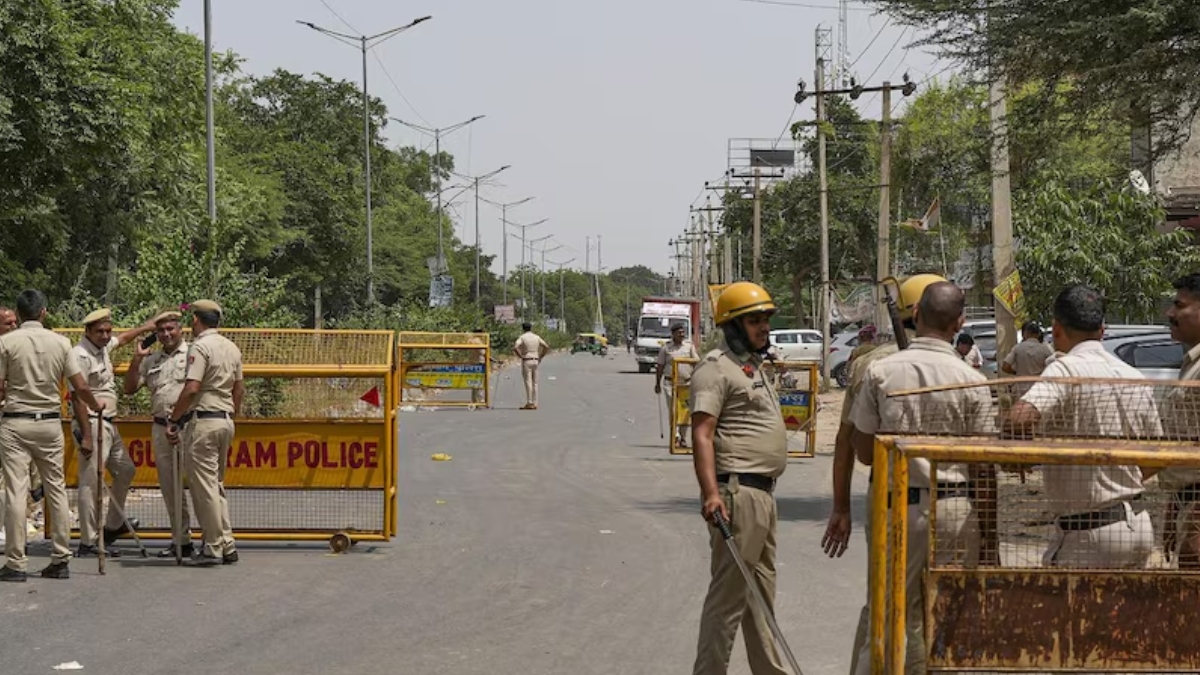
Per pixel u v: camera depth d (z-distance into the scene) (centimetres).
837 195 5428
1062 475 477
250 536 1080
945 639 437
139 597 870
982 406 500
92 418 1016
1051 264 2230
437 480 1562
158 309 1953
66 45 1955
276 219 4088
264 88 5888
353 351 1084
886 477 450
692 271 9944
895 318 604
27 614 813
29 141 1958
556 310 17700
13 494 918
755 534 578
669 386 1978
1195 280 694
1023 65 1344
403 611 832
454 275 8800
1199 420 488
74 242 2872
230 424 998
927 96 4006
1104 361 564
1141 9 1185
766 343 590
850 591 896
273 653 720
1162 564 477
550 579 944
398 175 7631
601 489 1484
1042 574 437
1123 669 436
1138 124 1408
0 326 1020
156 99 2862
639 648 738
